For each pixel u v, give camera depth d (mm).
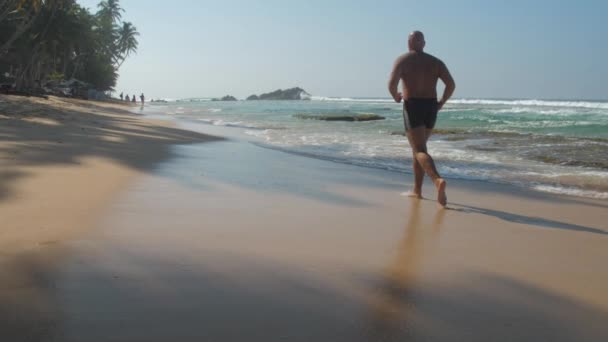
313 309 1916
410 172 6777
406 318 1884
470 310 1993
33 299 1859
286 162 7320
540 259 2771
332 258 2613
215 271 2289
